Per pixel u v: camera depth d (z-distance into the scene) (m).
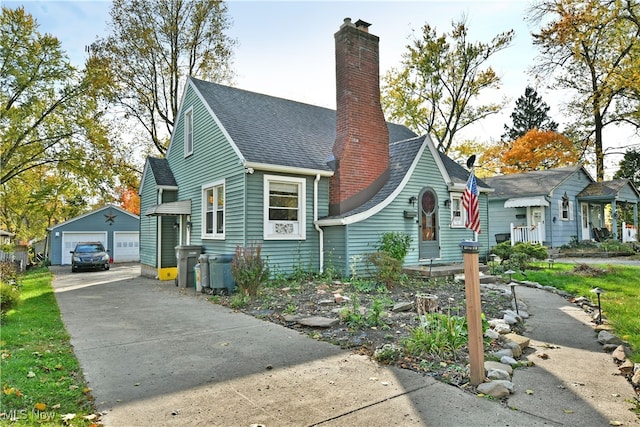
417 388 3.91
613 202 22.89
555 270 13.02
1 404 3.48
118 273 18.45
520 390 3.88
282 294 9.10
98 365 4.67
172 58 21.89
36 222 36.88
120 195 36.25
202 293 10.61
